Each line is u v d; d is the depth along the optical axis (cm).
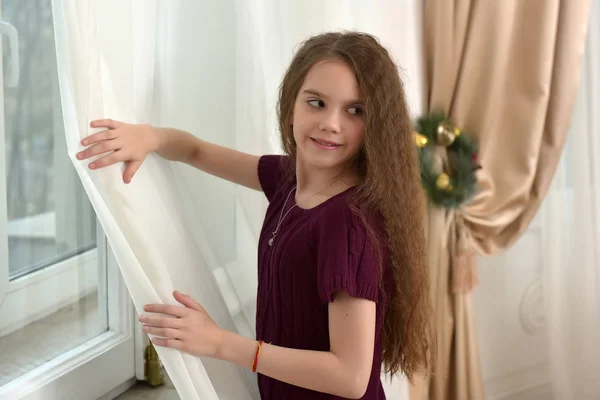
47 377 103
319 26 122
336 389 87
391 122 93
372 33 134
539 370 191
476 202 155
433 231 152
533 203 162
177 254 98
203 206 120
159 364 123
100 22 85
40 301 108
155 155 100
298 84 96
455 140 151
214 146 108
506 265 183
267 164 111
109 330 120
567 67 155
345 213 89
